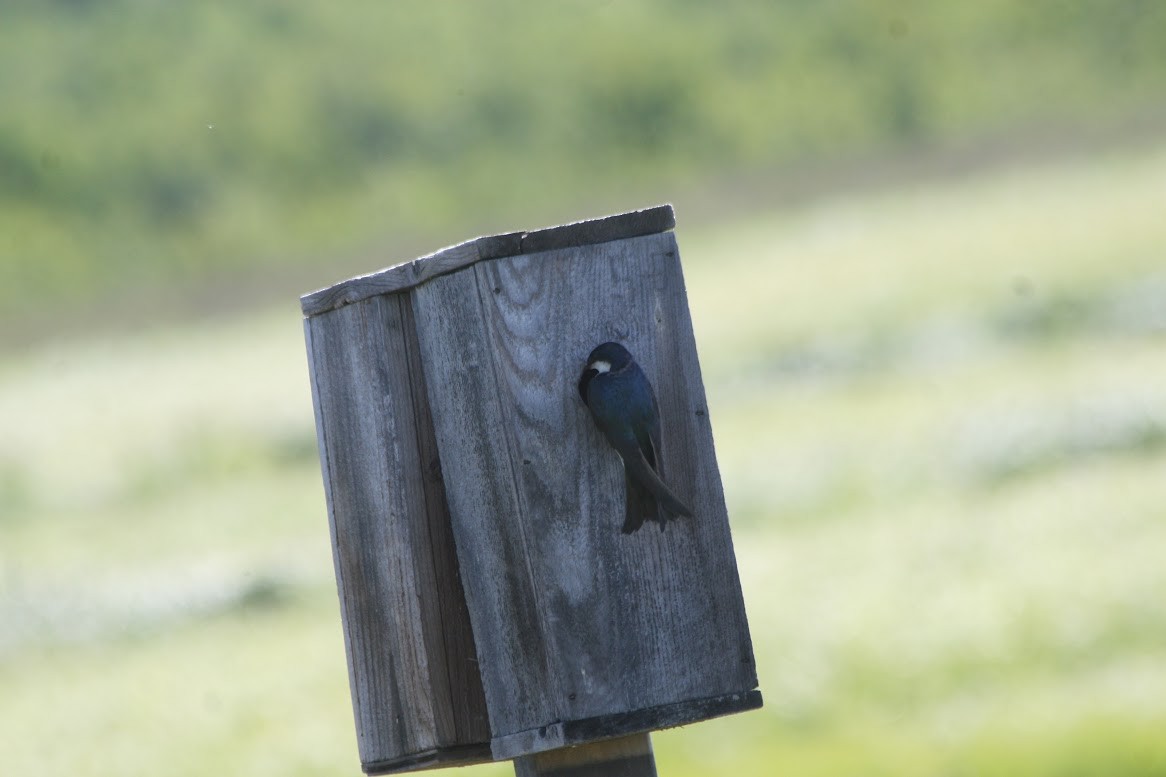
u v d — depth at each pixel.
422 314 20.73
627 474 19.33
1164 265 113.19
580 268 20.16
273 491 92.38
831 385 95.69
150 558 78.69
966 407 82.31
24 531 89.94
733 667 19.94
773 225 188.75
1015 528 59.97
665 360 20.25
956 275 126.00
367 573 21.69
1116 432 71.88
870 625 51.84
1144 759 36.72
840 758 40.22
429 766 21.53
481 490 20.25
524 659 20.00
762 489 73.88
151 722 51.81
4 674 61.75
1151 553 53.75
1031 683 44.59
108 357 167.12
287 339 159.25
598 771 20.06
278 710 50.75
